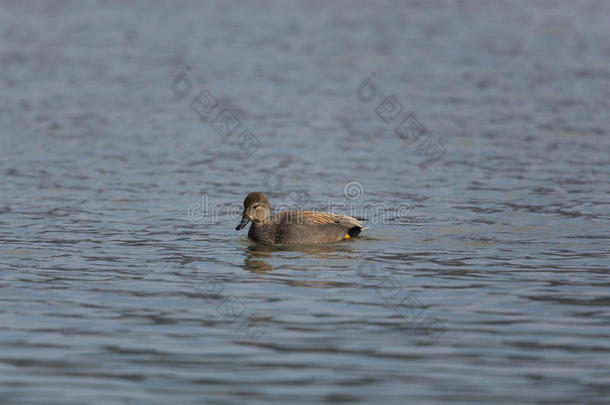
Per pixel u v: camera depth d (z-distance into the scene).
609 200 25.44
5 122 36.34
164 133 35.09
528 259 19.75
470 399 12.66
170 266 19.28
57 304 16.66
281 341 14.83
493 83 46.09
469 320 15.81
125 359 14.05
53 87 44.16
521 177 28.38
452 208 24.72
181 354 14.27
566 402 12.55
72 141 33.41
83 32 61.97
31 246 20.70
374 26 65.62
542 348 14.48
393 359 14.07
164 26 65.12
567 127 36.06
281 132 35.41
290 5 76.12
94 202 25.19
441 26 65.88
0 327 15.38
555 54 54.84
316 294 17.34
